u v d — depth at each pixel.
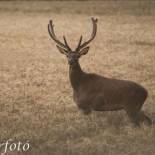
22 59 84.25
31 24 122.38
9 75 72.56
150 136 45.81
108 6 147.88
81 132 47.28
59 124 50.06
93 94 48.28
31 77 71.25
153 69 75.69
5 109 55.75
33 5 156.50
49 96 61.47
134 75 71.75
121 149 43.47
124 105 47.41
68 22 124.81
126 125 49.16
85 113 49.50
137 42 98.25
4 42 99.69
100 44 96.69
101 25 120.06
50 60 83.31
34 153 42.31
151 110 54.50
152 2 153.12
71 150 42.84
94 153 42.22
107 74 72.69
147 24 121.00
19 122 50.59
